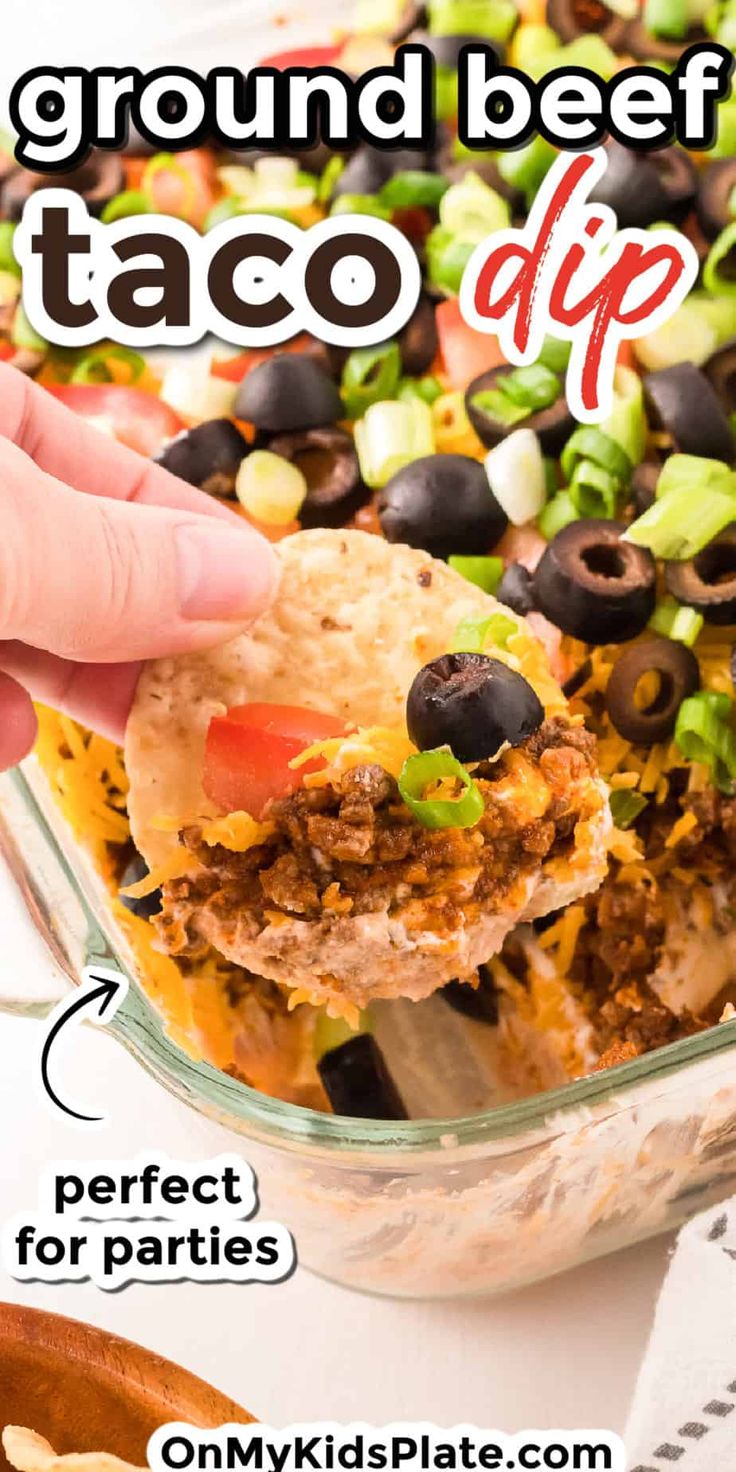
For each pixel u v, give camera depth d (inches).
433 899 11.4
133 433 14.3
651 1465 12.0
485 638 12.0
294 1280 13.2
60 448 12.9
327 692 12.2
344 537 12.6
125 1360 12.0
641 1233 13.0
